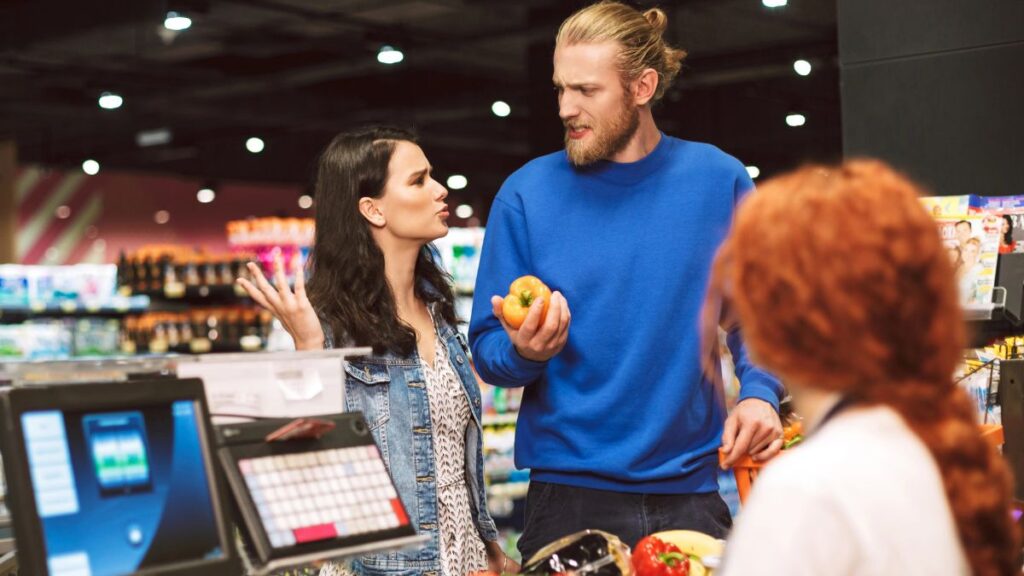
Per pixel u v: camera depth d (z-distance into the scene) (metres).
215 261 11.16
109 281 11.62
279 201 20.67
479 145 16.72
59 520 1.61
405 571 2.60
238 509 1.78
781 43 9.48
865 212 1.17
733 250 1.24
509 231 2.68
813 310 1.16
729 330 2.58
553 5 9.96
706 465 2.58
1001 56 3.79
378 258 2.82
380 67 12.32
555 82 2.57
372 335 2.73
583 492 2.55
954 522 1.21
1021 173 3.77
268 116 13.91
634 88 2.54
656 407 2.51
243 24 10.45
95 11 9.67
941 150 3.88
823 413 1.24
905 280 1.16
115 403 1.71
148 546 1.67
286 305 2.33
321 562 1.84
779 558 1.14
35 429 1.62
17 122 14.53
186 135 15.70
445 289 3.00
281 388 2.04
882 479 1.17
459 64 12.23
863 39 4.00
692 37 9.23
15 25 10.25
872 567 1.14
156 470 1.72
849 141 4.02
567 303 2.56
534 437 2.62
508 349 2.49
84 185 18.72
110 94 12.12
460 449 2.85
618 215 2.56
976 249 2.98
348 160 2.85
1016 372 2.55
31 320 11.27
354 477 1.88
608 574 1.83
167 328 11.07
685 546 2.02
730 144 11.37
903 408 1.21
